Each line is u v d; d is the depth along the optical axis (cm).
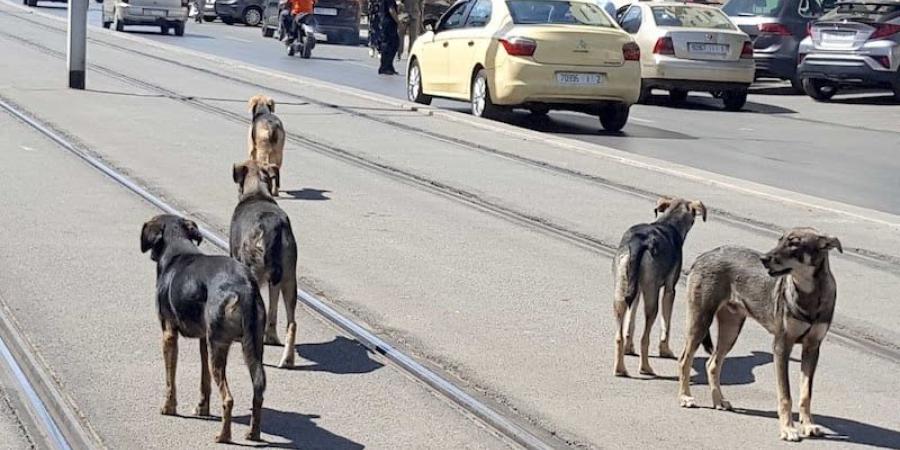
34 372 996
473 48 2652
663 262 1052
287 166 1961
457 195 1784
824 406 998
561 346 1119
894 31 3322
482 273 1362
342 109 2669
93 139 2106
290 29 4216
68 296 1206
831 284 911
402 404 964
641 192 1859
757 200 1836
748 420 962
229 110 2555
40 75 3070
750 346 1159
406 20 4453
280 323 1166
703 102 3412
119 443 865
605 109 2639
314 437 888
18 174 1781
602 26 2620
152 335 1098
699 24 3225
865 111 3247
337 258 1398
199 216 1570
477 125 2502
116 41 4416
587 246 1511
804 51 3428
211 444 868
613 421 943
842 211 1748
